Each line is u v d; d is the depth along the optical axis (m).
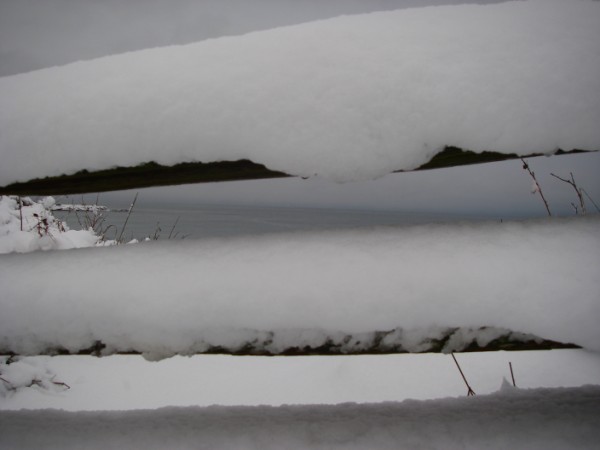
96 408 2.49
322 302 0.71
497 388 2.27
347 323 0.70
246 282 0.74
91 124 0.77
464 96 0.68
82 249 0.92
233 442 0.88
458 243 0.76
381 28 0.78
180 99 0.75
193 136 0.73
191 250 0.85
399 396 2.39
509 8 0.80
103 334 0.76
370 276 0.72
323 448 0.85
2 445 0.90
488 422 0.90
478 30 0.75
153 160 0.74
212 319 0.73
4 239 2.46
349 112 0.70
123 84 0.80
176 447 0.87
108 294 0.77
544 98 0.67
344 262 0.75
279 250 0.80
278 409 1.00
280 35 0.80
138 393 2.70
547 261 0.71
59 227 3.62
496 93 0.68
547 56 0.70
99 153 0.76
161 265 0.82
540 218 0.82
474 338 0.69
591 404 0.94
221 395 2.64
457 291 0.69
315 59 0.74
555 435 0.84
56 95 0.83
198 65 0.79
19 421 0.98
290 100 0.72
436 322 0.69
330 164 0.70
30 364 2.91
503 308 0.68
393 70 0.71
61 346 0.77
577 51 0.70
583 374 2.25
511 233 0.78
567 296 0.66
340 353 0.71
